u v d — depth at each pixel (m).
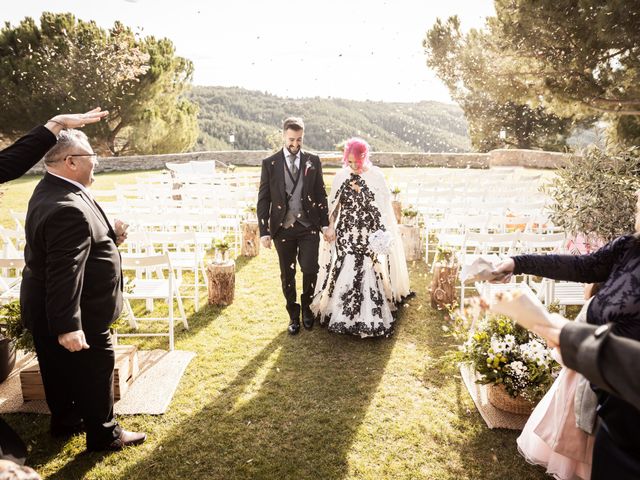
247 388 3.23
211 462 2.52
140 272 5.12
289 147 3.86
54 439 2.70
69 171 2.27
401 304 4.67
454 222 5.60
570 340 0.97
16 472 1.06
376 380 3.33
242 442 2.68
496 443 2.69
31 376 3.03
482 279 1.61
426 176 9.98
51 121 1.92
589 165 3.88
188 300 4.92
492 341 2.88
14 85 19.42
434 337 3.98
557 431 2.11
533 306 1.04
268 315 4.47
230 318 4.41
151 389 3.19
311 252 3.95
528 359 2.80
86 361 2.40
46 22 20.88
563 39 9.57
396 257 4.54
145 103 23.14
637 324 1.39
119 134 24.73
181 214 5.08
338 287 3.98
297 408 3.00
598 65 9.92
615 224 3.74
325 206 3.96
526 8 9.66
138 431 2.77
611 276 1.50
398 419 2.90
